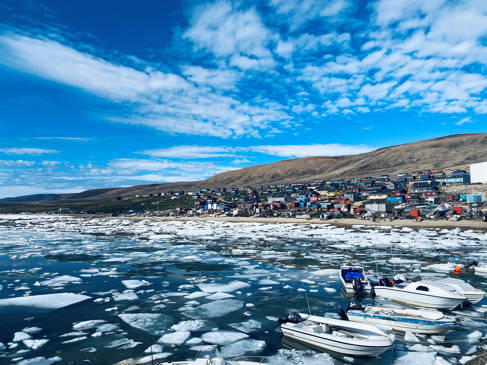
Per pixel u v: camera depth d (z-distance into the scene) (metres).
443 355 14.61
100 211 189.00
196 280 30.34
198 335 17.48
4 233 83.31
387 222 79.25
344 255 41.75
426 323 16.83
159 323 19.30
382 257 39.62
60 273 34.00
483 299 22.69
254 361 14.44
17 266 38.16
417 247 46.53
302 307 21.84
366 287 24.47
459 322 18.53
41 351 15.54
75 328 18.53
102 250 51.25
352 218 92.19
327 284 27.83
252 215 125.50
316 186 178.12
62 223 127.31
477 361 13.88
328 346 15.33
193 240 63.81
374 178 184.50
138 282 29.44
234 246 54.06
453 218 72.50
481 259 36.31
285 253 44.94
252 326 18.75
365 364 14.05
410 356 14.57
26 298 24.30
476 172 118.81
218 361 13.45
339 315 20.06
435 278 27.53
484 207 80.62
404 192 121.25
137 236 73.06
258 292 25.80
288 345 16.25
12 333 17.89
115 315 20.80
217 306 22.41
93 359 14.62
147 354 15.11
